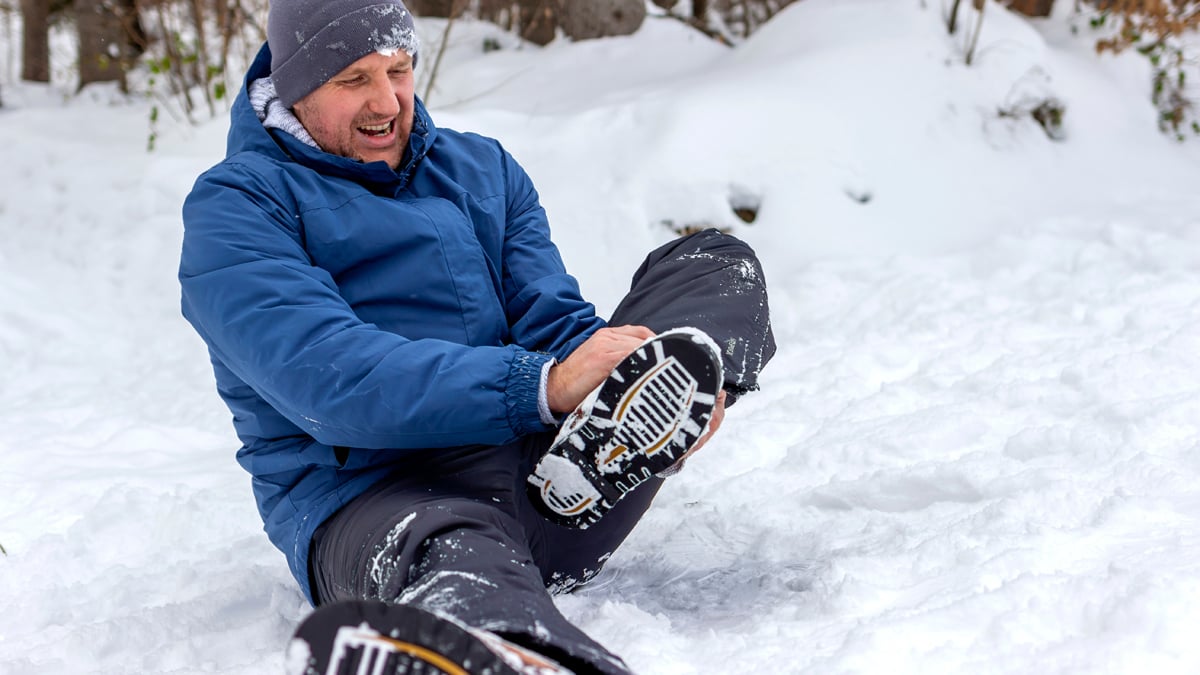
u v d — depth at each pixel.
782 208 5.30
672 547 2.48
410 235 2.09
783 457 3.15
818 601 2.05
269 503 2.08
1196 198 5.44
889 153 5.59
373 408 1.79
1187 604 1.69
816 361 4.09
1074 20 6.86
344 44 2.04
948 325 4.19
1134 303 4.06
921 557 2.18
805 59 5.96
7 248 5.82
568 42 7.20
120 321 5.37
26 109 7.20
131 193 6.02
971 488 2.64
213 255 1.91
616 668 1.36
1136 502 2.27
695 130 5.52
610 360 1.78
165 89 7.48
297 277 1.90
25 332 5.15
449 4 7.85
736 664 1.79
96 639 2.25
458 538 1.65
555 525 2.01
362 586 1.76
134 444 3.99
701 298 1.97
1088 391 3.18
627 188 5.39
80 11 7.79
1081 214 5.25
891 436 3.05
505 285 2.30
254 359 1.84
